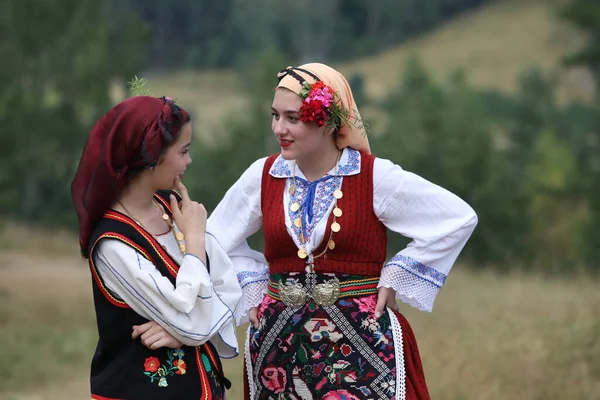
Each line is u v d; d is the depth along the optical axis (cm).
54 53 3362
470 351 737
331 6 8312
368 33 8994
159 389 376
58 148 3403
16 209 3512
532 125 4169
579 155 3825
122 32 4059
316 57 8462
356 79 6456
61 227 3478
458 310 987
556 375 661
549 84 4606
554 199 3177
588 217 2823
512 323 825
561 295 1016
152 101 375
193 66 8506
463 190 2838
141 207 386
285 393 436
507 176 2973
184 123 380
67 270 1939
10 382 994
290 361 432
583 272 1505
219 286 406
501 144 4238
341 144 432
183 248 392
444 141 2878
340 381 426
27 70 3366
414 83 3669
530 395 644
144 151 369
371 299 432
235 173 2797
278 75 431
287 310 432
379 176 427
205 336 376
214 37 8750
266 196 441
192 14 8756
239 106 6981
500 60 8212
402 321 439
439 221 428
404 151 2866
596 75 4569
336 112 418
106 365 384
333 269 427
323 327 427
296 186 436
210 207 2798
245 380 453
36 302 1472
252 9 8206
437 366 714
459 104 2953
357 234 426
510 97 4675
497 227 2839
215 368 396
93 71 3403
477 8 9550
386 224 435
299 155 423
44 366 1052
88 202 375
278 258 439
